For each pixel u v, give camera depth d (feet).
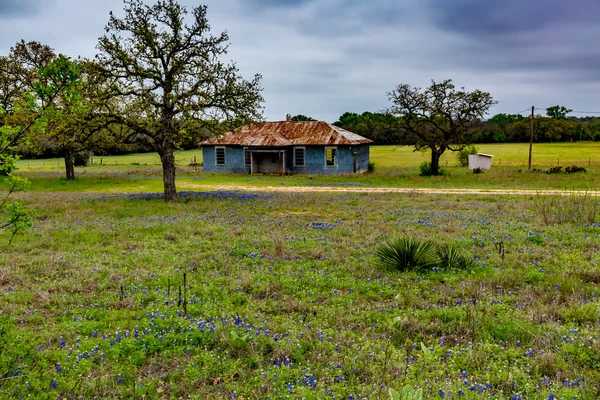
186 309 25.80
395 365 18.89
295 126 172.86
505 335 21.99
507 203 77.41
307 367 18.90
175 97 80.38
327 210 71.15
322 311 26.17
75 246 44.34
